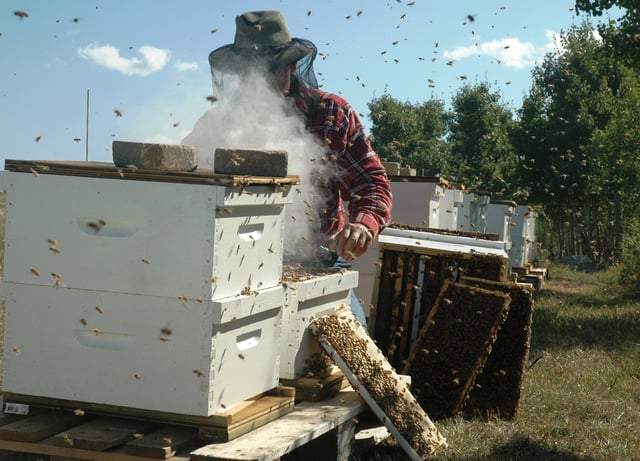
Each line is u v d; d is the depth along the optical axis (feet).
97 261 9.50
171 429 9.88
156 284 9.34
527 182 90.99
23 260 9.74
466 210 40.52
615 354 26.96
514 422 17.35
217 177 9.04
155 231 9.30
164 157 9.46
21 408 10.00
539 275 57.06
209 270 9.16
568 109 88.74
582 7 47.88
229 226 9.44
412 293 19.39
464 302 17.67
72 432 9.57
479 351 17.16
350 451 12.34
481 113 97.81
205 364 9.27
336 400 12.32
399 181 27.48
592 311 40.73
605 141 62.03
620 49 47.73
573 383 21.58
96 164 10.30
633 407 19.27
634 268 58.80
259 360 10.55
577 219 97.35
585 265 91.76
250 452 9.20
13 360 9.90
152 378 9.48
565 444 15.38
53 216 9.59
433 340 17.52
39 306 9.75
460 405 17.07
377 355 13.10
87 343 9.70
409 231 21.42
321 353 12.77
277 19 13.78
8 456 10.12
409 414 12.41
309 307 12.56
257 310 10.05
